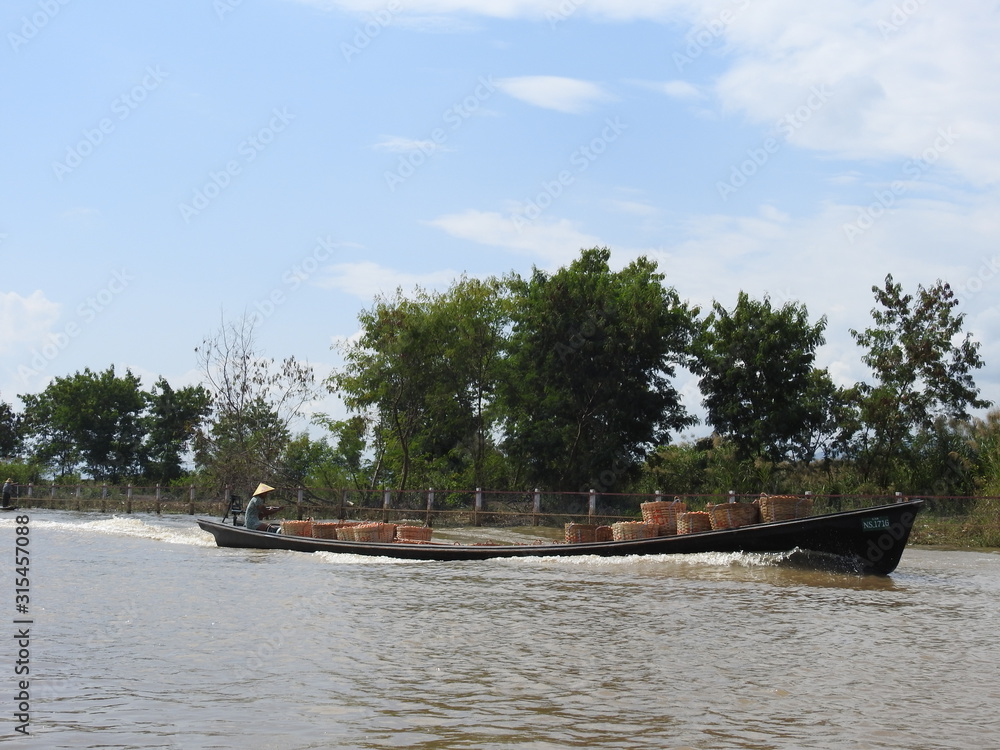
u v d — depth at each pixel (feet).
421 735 23.82
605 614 41.42
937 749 23.40
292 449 114.73
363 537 67.51
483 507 91.09
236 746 22.90
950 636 37.52
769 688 28.89
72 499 131.34
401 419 118.52
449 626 38.27
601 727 24.66
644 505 63.57
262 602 44.04
